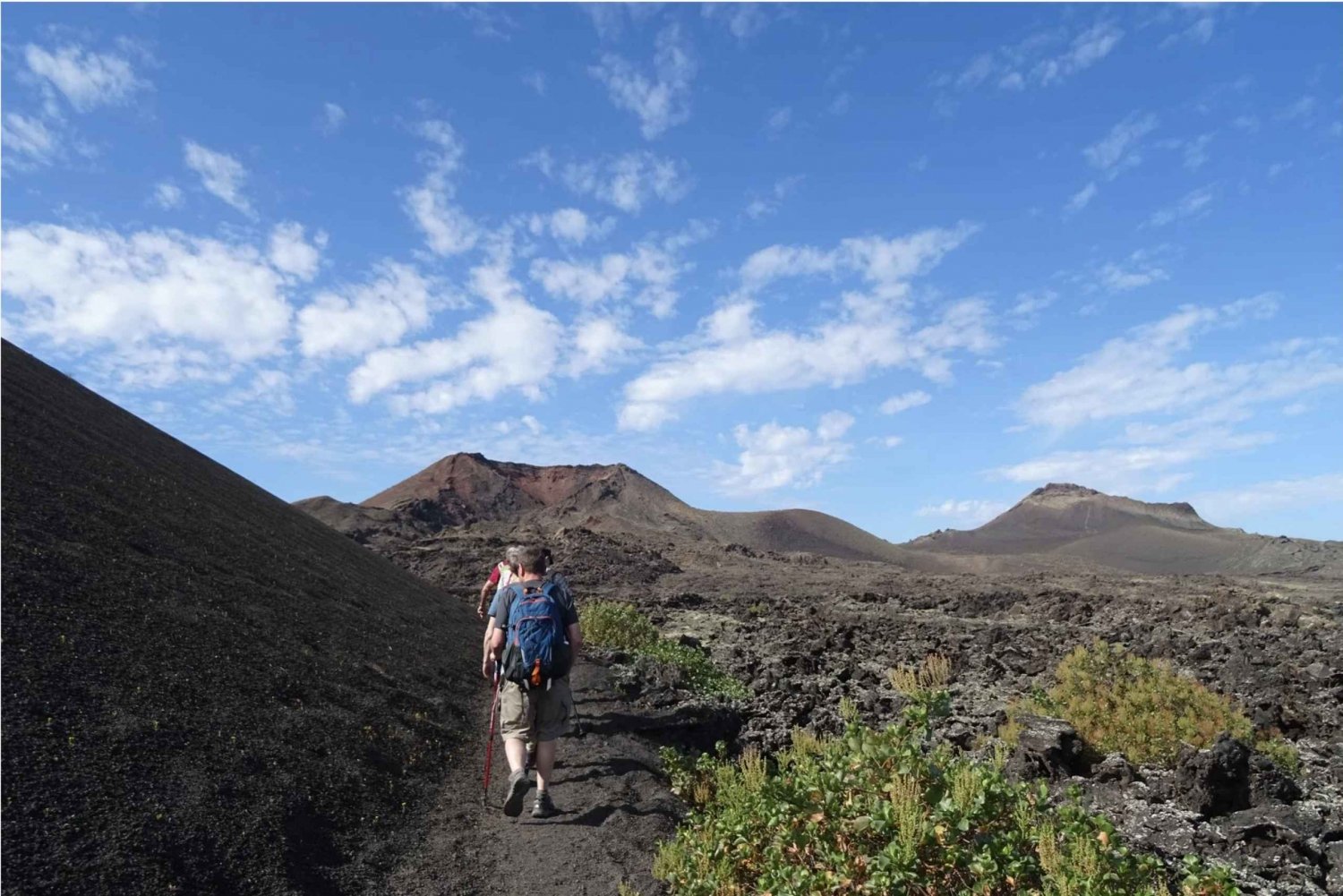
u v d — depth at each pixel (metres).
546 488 139.50
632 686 10.56
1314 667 13.97
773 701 11.98
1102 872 3.84
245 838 4.19
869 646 19.06
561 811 6.03
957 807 4.21
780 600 35.78
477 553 47.97
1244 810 6.65
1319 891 5.41
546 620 5.69
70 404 13.67
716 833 5.01
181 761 4.55
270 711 5.81
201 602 7.16
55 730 4.18
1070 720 9.04
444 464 139.62
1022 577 58.72
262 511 15.32
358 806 5.24
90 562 6.49
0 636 4.73
